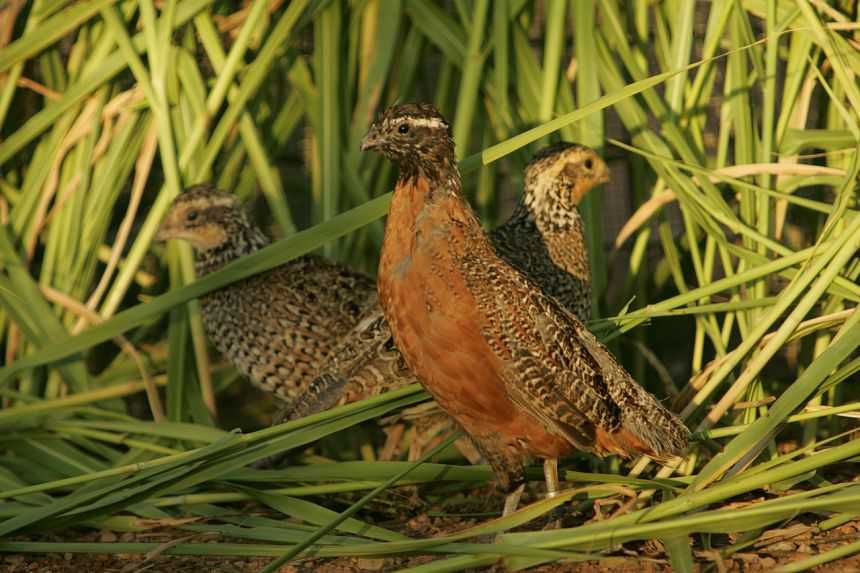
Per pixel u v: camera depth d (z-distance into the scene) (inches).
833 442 398.3
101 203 448.8
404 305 325.7
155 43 428.5
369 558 326.3
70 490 385.7
